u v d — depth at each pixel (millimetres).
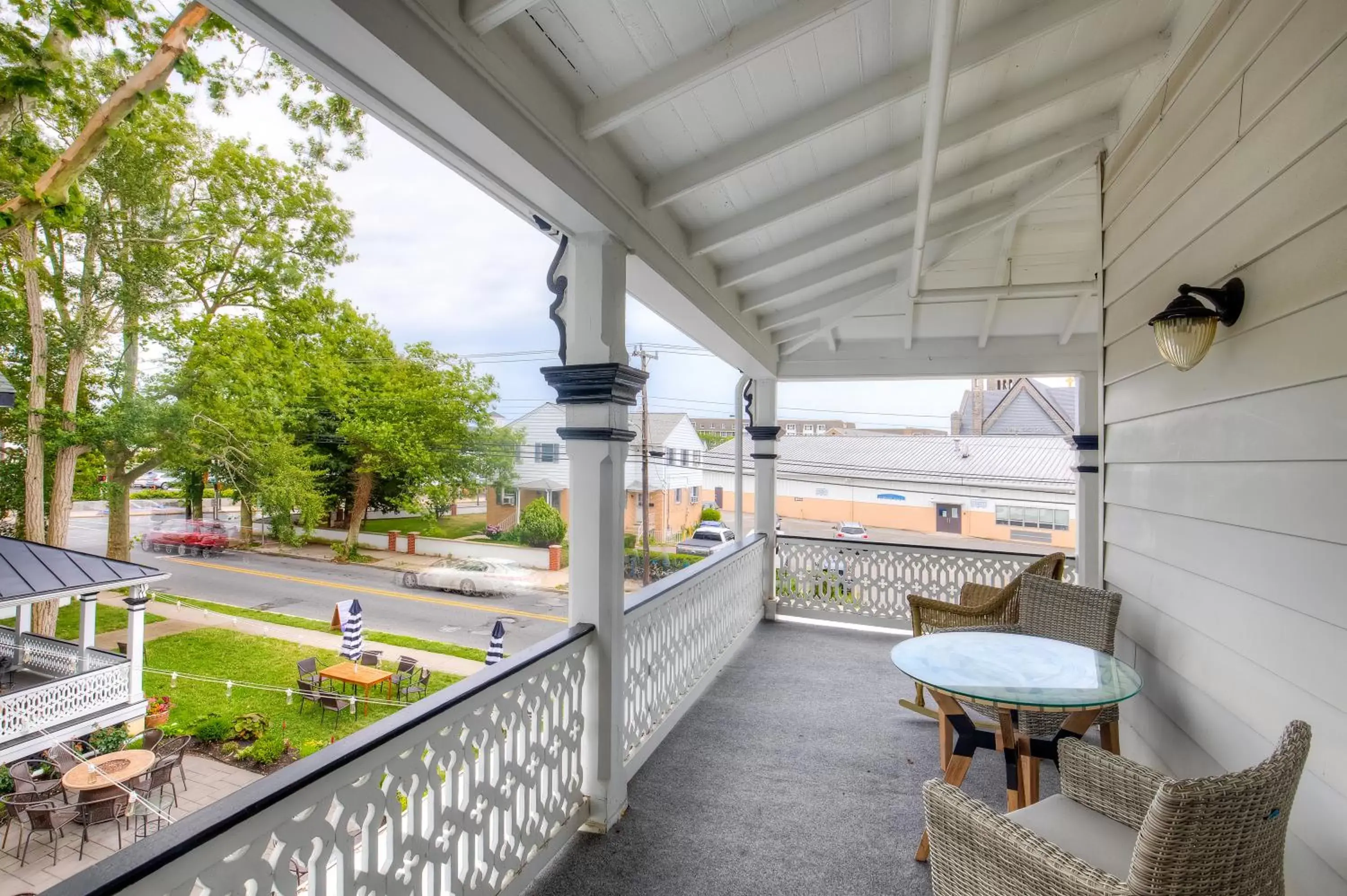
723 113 2059
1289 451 1498
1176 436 2174
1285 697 1534
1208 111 1927
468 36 1389
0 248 3373
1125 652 2732
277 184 5547
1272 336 1571
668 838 2332
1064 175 3100
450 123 1452
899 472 16562
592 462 2375
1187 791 1013
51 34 3264
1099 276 3045
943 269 4445
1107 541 2939
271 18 1104
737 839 2330
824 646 5043
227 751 3375
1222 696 1877
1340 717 1307
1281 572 1540
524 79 1613
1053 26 1888
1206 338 1789
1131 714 2686
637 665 2967
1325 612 1360
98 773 2957
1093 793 1606
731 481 19625
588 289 2281
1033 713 2506
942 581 5617
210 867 1028
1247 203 1694
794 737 3266
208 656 4535
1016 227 3957
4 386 2436
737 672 4363
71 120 3594
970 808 1336
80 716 3256
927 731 3352
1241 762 1765
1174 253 2182
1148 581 2484
